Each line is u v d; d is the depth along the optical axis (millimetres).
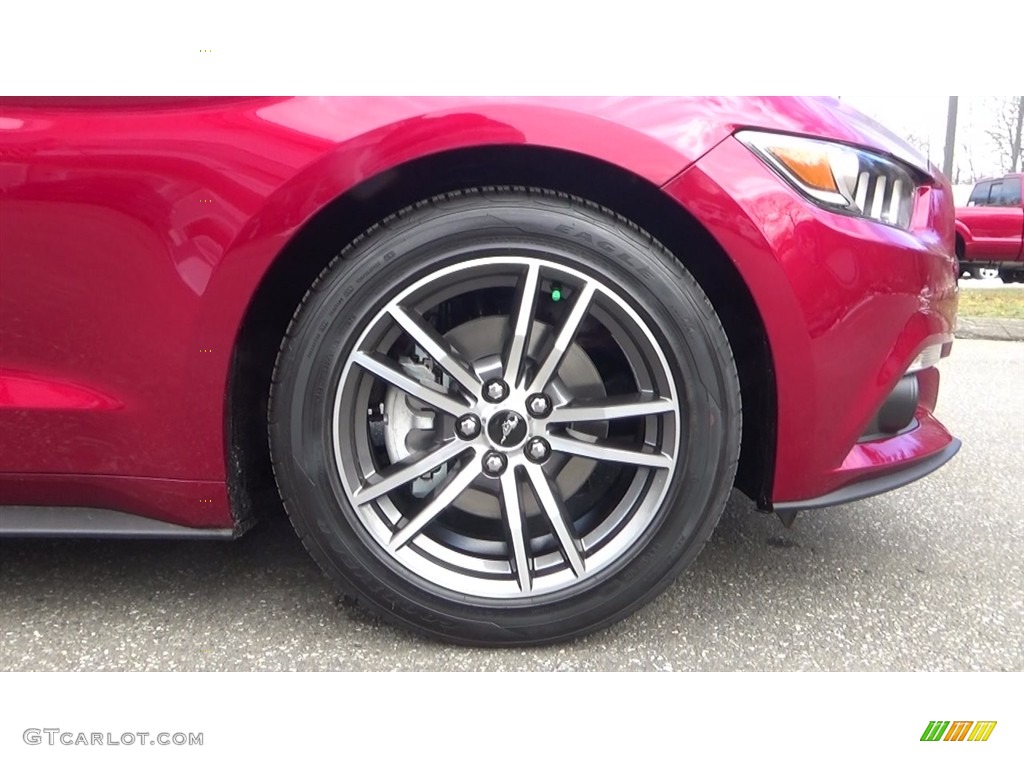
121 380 1507
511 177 1553
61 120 1410
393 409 1666
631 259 1470
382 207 1567
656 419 1557
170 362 1488
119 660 1569
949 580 1918
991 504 2441
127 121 1412
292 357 1495
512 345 1510
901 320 1584
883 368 1584
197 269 1442
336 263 1487
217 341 1476
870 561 2018
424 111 1411
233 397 1550
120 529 1583
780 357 1523
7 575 1904
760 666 1575
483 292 1667
